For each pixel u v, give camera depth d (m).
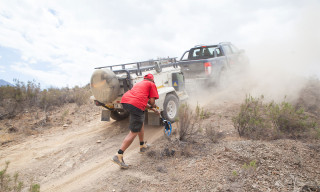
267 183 2.51
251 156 3.09
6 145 4.79
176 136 4.31
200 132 4.21
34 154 4.26
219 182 2.65
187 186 2.68
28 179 3.33
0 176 2.83
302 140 3.63
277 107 4.11
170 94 5.23
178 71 6.21
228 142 3.73
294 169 2.73
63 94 9.02
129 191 2.73
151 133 4.81
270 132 3.94
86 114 7.07
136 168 3.29
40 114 7.12
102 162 3.71
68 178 3.29
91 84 4.51
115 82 4.48
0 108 7.07
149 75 3.79
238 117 4.09
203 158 3.28
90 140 4.82
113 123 5.99
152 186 2.78
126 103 3.41
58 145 4.66
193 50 8.66
